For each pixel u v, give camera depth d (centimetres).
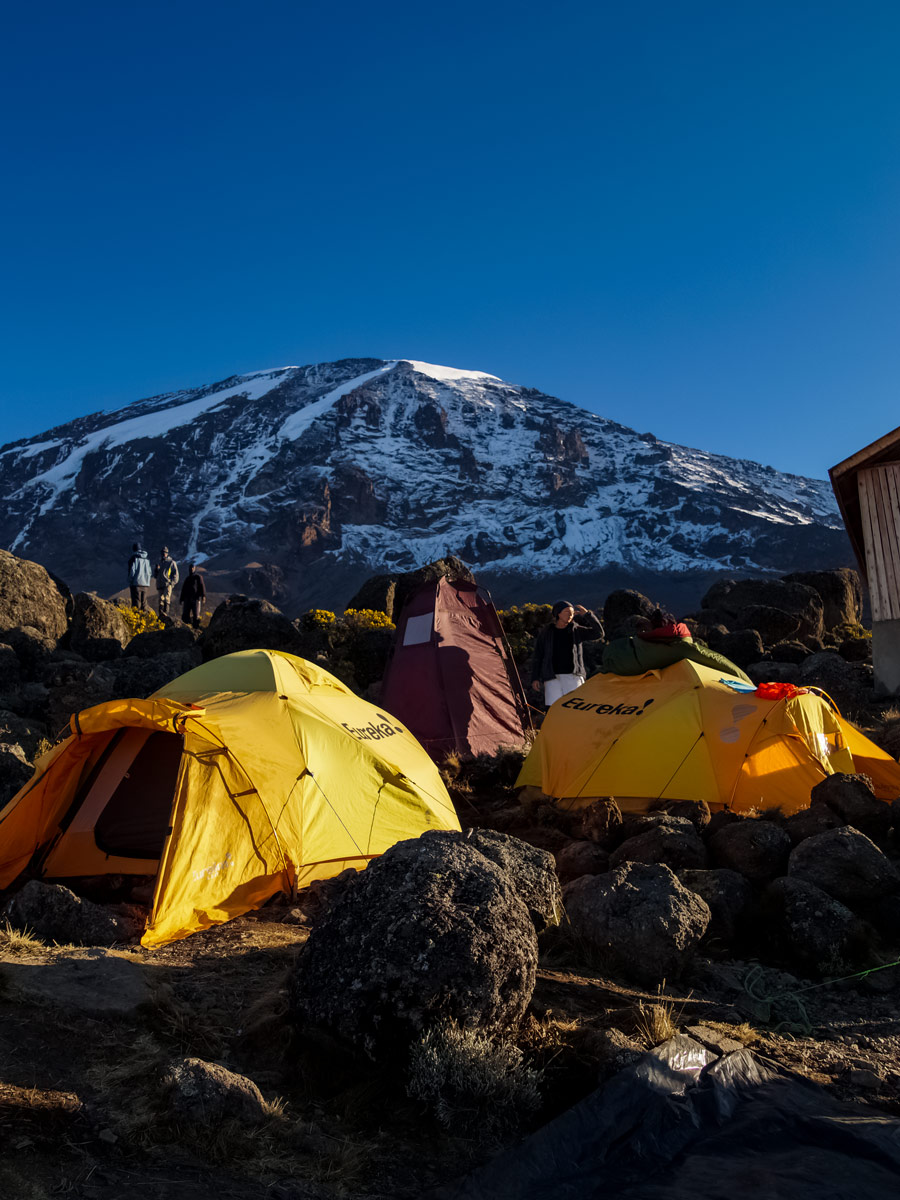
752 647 1692
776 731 796
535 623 2000
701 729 823
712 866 640
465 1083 361
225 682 786
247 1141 335
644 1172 324
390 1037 376
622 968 516
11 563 1748
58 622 1794
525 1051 399
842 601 2395
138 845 697
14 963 457
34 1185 291
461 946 386
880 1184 315
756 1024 462
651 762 826
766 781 795
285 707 743
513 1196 312
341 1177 321
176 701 730
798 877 596
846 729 889
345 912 416
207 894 598
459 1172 330
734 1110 362
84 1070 367
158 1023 415
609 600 2158
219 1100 347
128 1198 293
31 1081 351
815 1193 308
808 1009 482
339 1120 359
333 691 834
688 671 875
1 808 768
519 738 1173
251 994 460
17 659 1456
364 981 382
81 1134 325
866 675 1579
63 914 548
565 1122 345
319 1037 389
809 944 536
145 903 629
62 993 425
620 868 560
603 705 907
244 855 629
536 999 463
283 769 682
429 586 1241
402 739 837
